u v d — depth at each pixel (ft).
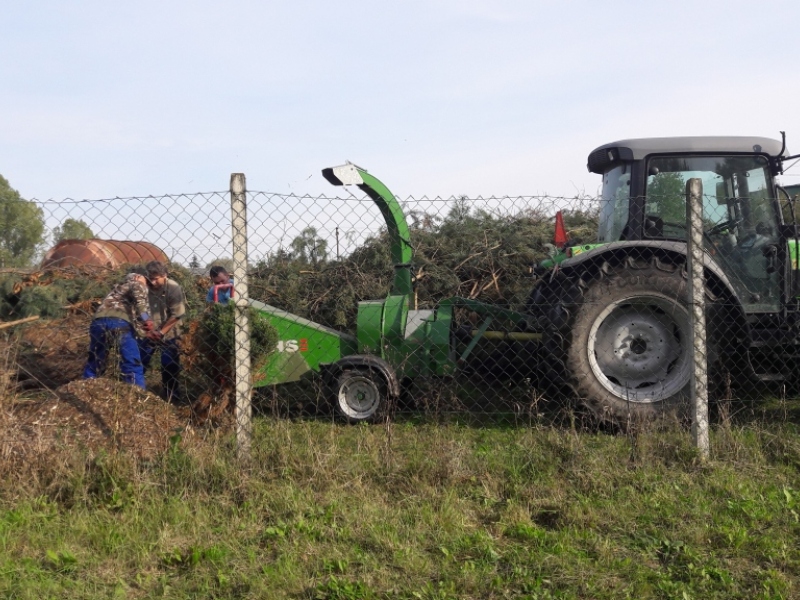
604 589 10.36
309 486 13.52
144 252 26.40
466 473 14.28
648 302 18.21
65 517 12.34
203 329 16.53
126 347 18.47
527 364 20.44
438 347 19.70
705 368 15.21
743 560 11.23
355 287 24.95
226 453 14.39
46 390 18.13
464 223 27.22
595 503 13.09
